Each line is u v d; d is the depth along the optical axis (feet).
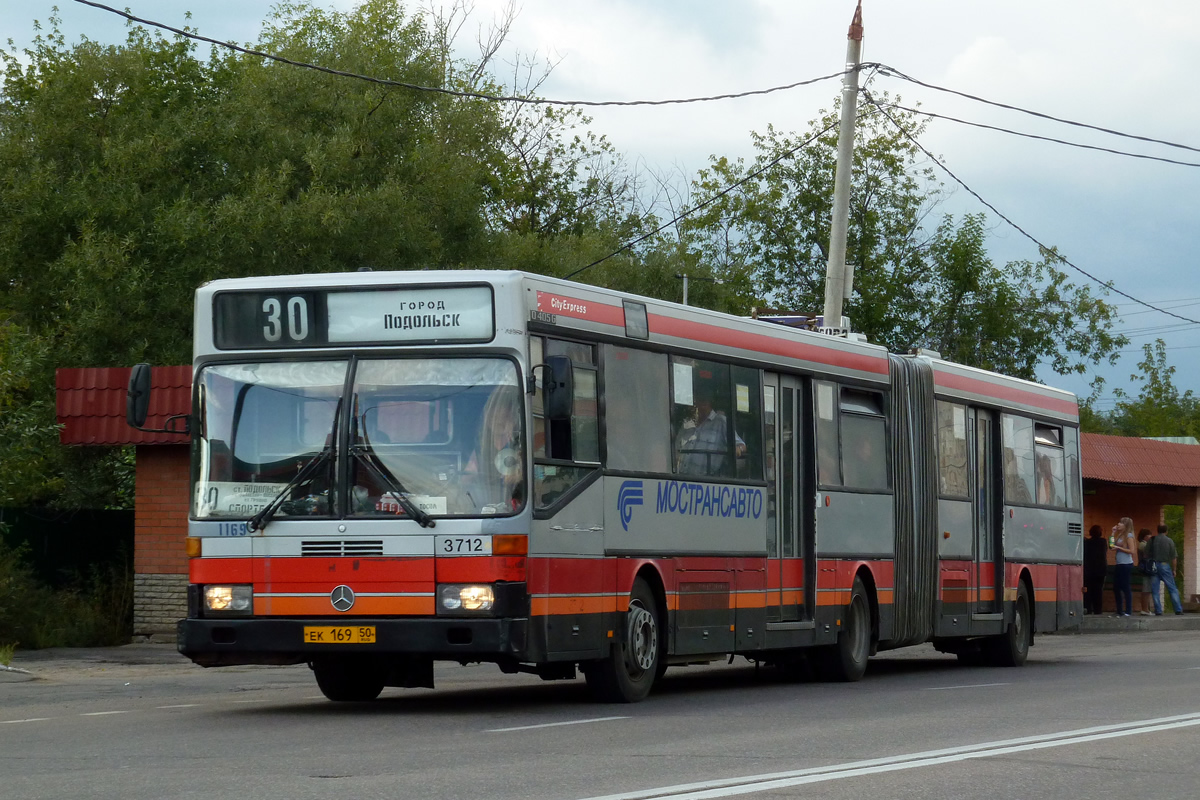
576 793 27.07
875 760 32.50
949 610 68.64
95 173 117.19
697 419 51.39
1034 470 78.07
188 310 111.96
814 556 58.03
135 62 127.75
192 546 42.98
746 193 164.04
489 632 40.88
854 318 159.12
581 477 44.75
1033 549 77.00
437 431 42.04
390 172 122.42
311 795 26.73
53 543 84.28
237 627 42.11
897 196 159.43
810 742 36.14
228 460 43.04
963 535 70.38
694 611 50.49
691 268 164.86
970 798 27.32
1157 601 122.72
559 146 190.70
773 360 56.18
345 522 41.78
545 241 144.66
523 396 42.04
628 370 47.67
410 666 44.52
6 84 136.26
